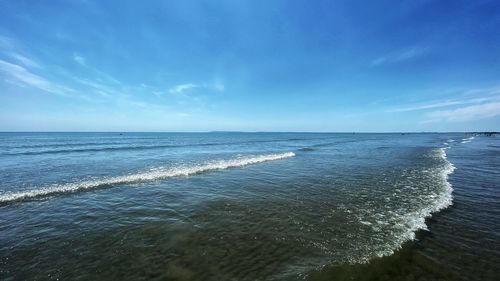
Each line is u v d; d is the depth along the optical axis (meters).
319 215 7.73
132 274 4.67
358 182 12.48
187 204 8.81
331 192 10.53
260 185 11.80
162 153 27.47
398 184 11.98
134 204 8.77
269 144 48.28
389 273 4.61
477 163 19.28
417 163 19.00
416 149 32.75
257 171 15.65
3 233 6.34
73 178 12.96
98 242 5.90
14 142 46.81
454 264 4.90
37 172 14.66
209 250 5.55
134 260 5.14
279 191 10.69
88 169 15.86
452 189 10.89
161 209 8.27
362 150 32.31
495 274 4.57
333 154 26.89
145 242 5.92
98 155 24.69
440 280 4.39
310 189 11.03
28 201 8.96
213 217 7.56
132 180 12.49
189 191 10.60
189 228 6.73
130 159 21.48
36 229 6.60
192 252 5.46
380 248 5.53
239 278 4.54
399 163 19.14
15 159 20.86
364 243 5.80
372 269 4.73
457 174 14.53
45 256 5.27
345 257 5.18
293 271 4.72
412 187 11.34
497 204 8.74
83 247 5.66
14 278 4.53
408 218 7.39
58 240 5.99
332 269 4.75
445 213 7.82
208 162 19.58
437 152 27.61
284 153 27.77
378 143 51.81
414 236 6.14
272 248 5.62
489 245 5.68
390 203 8.93
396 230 6.52
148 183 12.05
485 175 14.19
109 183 11.72
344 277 4.50
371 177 13.73
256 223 7.09
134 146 37.84
